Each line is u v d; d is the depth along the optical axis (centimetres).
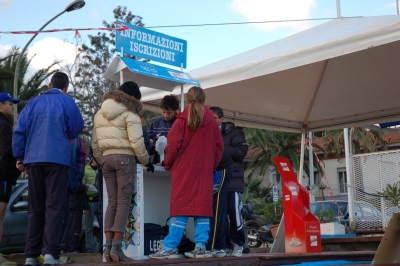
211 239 545
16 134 484
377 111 901
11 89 2950
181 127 516
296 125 974
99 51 3178
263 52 696
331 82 836
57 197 473
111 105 505
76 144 585
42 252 466
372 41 550
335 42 576
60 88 514
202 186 512
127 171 503
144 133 557
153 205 639
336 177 3541
